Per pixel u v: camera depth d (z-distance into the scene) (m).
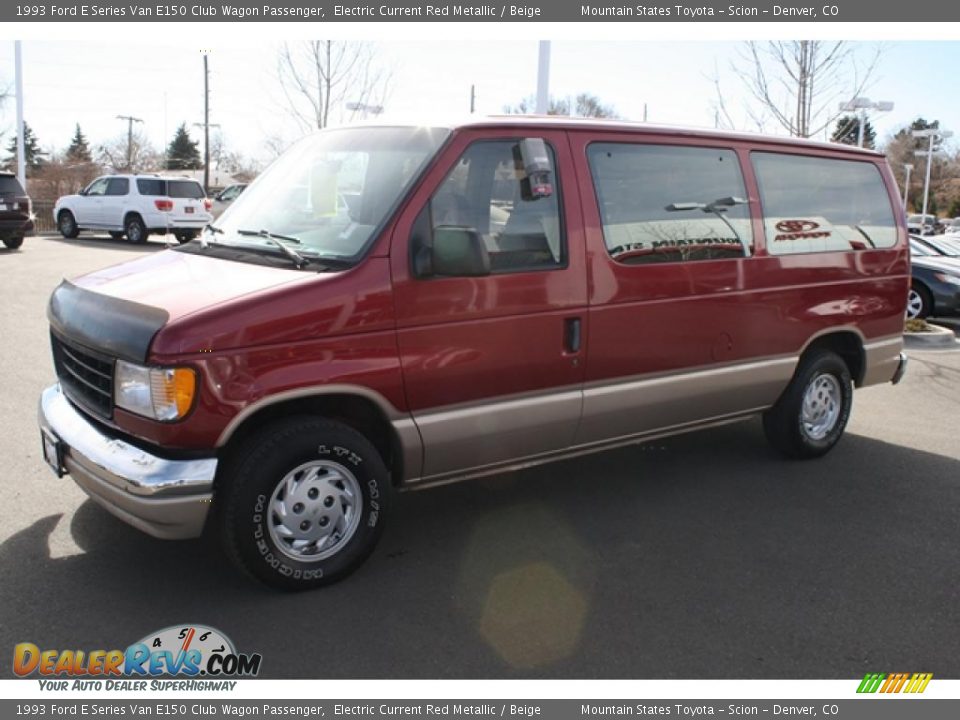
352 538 3.90
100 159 64.31
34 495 4.74
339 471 3.82
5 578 3.83
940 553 4.46
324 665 3.29
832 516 4.92
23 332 9.05
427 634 3.52
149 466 3.42
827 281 5.61
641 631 3.59
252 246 4.15
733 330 5.11
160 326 3.39
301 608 3.69
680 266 4.79
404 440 3.94
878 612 3.82
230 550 3.62
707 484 5.40
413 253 3.82
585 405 4.50
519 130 4.22
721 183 5.06
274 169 4.82
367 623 3.59
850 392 6.02
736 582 4.05
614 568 4.16
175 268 4.08
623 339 4.58
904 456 6.11
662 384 4.82
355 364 3.70
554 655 3.40
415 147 4.09
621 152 4.61
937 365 9.58
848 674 3.34
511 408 4.24
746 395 5.32
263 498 3.60
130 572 3.94
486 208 4.08
